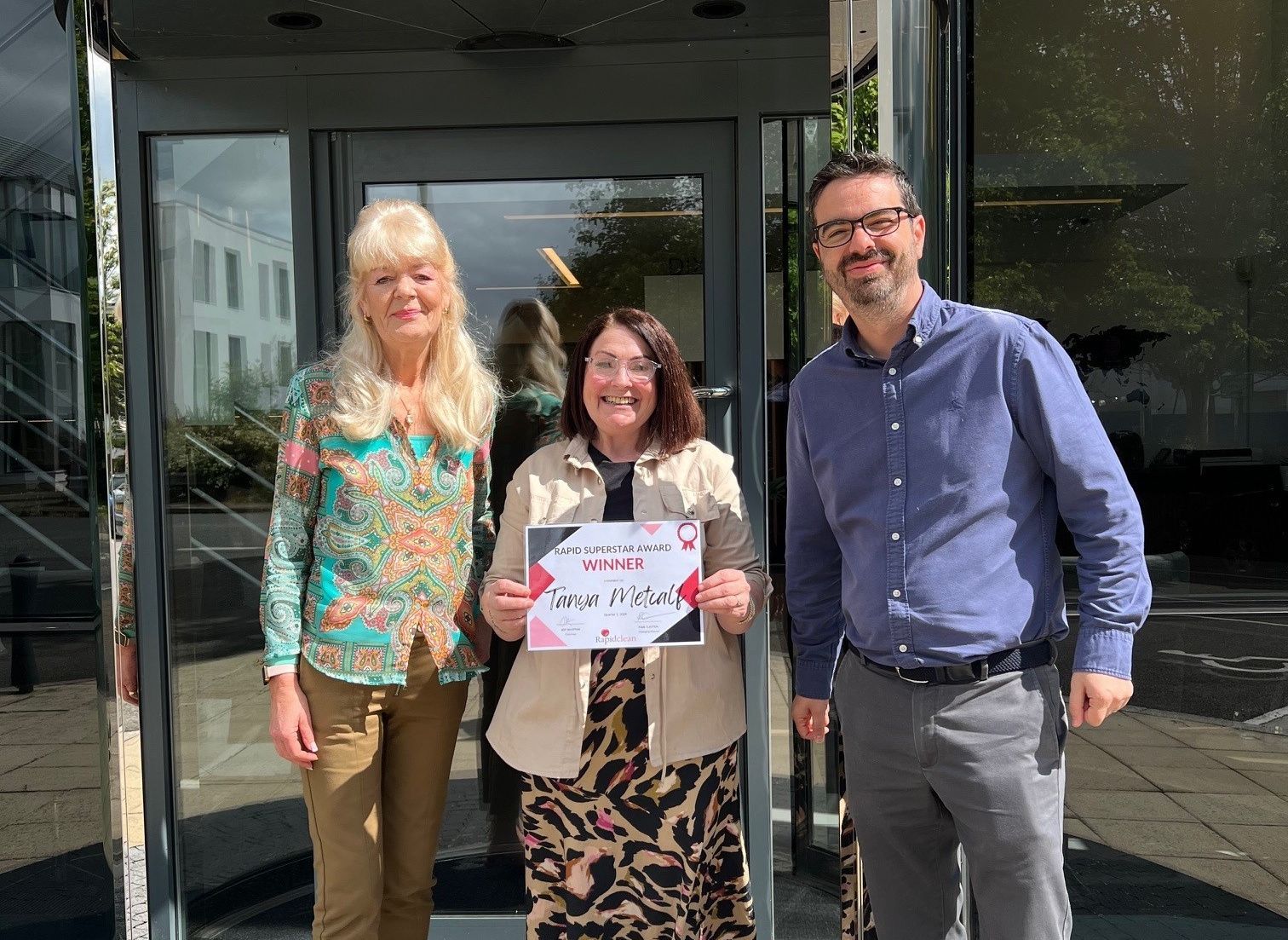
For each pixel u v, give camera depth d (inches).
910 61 79.0
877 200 65.5
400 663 75.4
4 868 118.2
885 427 67.3
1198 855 105.9
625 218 105.7
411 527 76.2
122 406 88.0
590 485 77.1
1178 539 109.8
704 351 105.9
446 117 103.5
